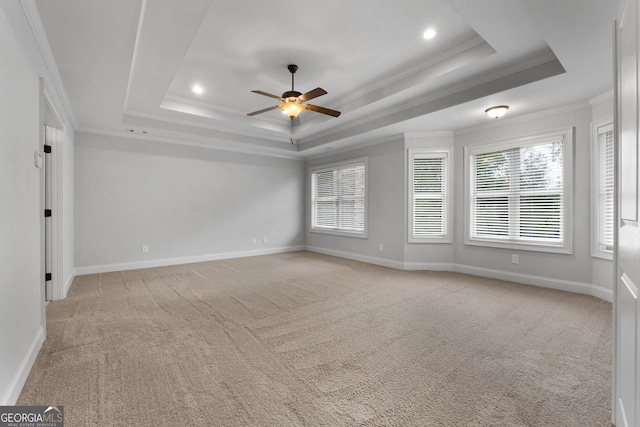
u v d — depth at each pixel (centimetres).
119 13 202
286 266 539
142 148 520
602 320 283
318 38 298
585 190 364
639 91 101
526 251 417
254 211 656
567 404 163
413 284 415
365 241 584
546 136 392
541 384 181
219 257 606
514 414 155
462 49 310
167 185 545
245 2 247
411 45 310
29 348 193
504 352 221
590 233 360
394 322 279
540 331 258
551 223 396
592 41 233
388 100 411
